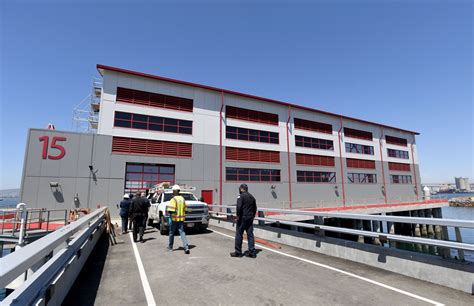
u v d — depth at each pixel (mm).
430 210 40812
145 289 4758
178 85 26188
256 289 4668
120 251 8156
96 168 20797
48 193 18953
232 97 29500
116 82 23031
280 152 31500
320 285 4840
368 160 40562
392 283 4926
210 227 14344
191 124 26188
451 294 4371
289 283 4969
